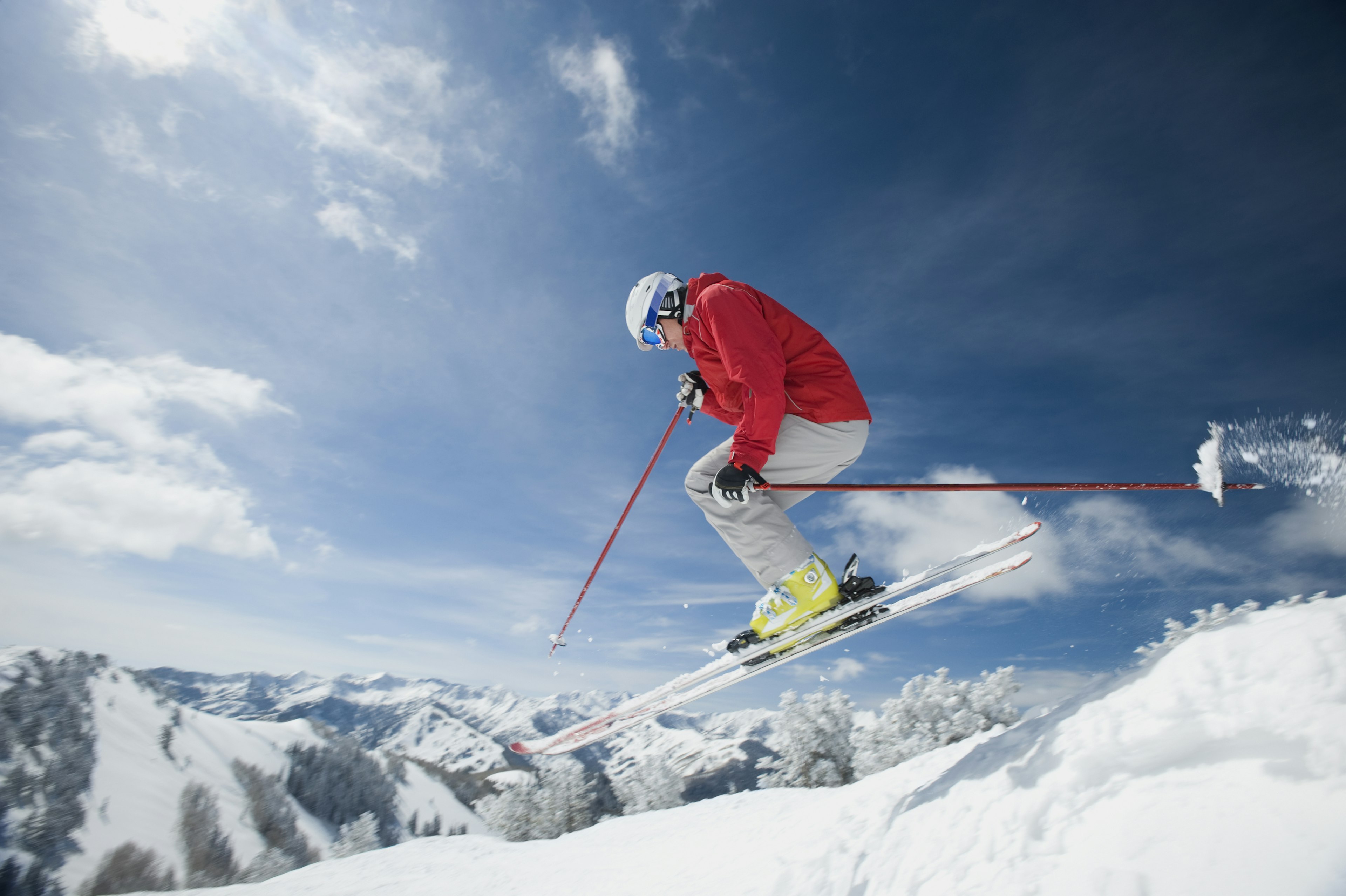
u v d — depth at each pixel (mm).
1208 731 1164
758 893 2180
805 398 2346
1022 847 1243
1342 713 995
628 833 7461
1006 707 28859
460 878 6980
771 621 2361
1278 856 865
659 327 2734
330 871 8703
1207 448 1988
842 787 4250
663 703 2941
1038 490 2408
